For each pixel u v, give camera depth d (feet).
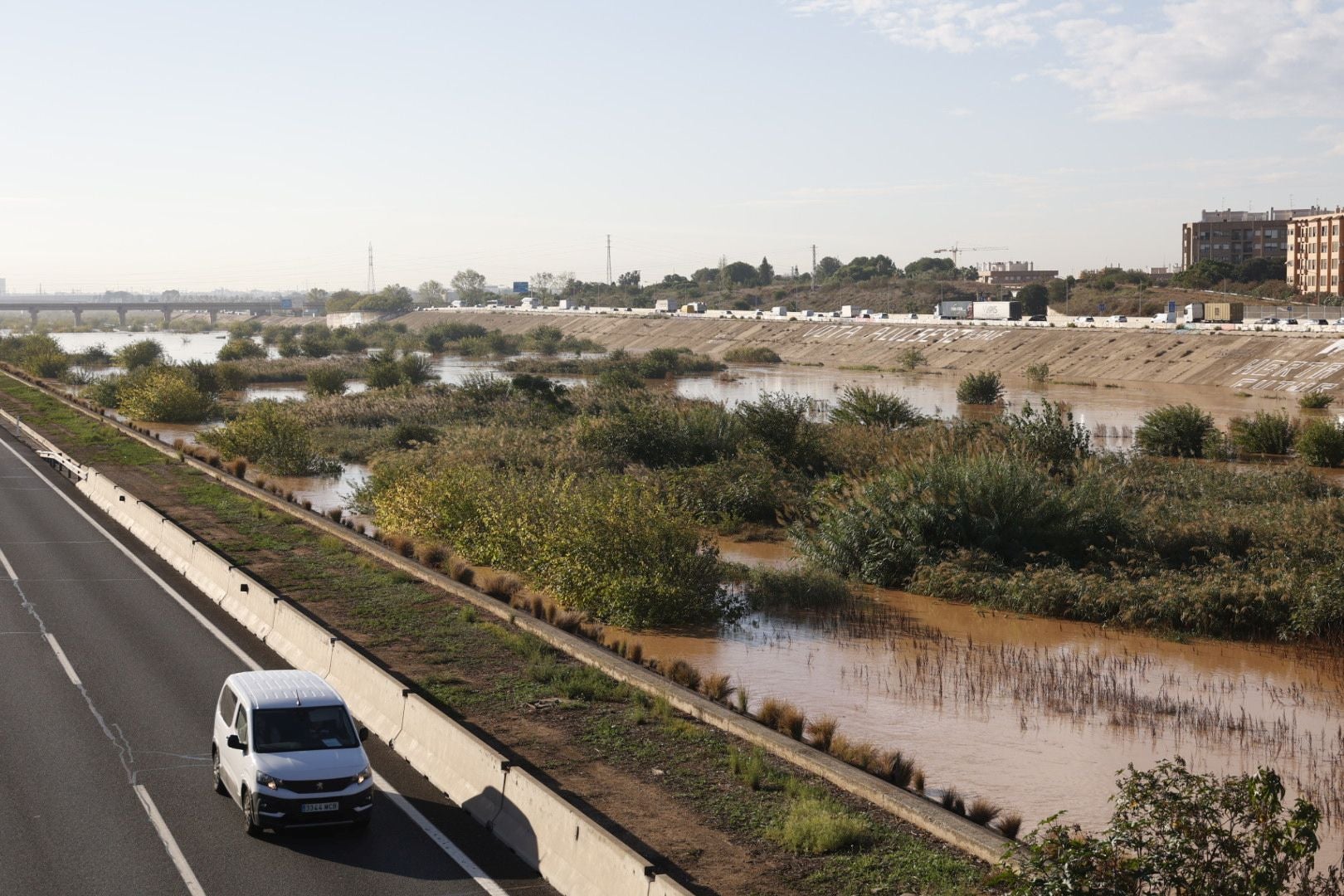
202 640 85.10
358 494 149.48
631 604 95.25
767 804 54.54
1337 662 87.10
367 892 45.50
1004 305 549.13
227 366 364.79
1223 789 39.65
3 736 63.26
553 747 61.87
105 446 209.87
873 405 225.76
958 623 99.04
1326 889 39.58
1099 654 89.15
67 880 45.88
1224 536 114.62
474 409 253.65
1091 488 124.36
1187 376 378.32
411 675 74.79
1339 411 289.94
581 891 44.60
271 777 49.93
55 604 95.71
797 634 94.94
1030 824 55.67
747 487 146.82
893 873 46.70
